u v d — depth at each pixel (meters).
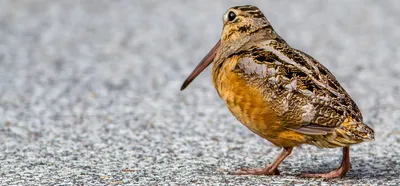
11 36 25.33
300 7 30.58
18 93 17.94
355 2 31.36
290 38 25.34
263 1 31.72
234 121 15.41
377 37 25.27
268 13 29.47
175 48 24.00
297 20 28.22
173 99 17.58
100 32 26.33
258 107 10.74
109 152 12.91
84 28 26.89
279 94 10.58
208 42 24.84
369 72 20.45
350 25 27.28
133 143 13.58
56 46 24.09
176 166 11.96
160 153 12.86
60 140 13.77
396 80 19.44
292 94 10.51
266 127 10.81
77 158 12.47
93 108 16.59
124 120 15.46
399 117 15.62
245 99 10.84
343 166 11.08
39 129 14.59
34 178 11.19
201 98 17.70
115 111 16.31
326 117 10.27
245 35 11.85
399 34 25.67
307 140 10.67
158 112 16.23
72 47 24.00
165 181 10.98
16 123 15.06
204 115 15.96
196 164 12.12
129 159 12.42
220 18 28.58
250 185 10.73
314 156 12.69
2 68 20.81
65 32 26.19
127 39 25.27
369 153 12.80
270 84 10.65
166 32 26.34
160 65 21.62
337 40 24.94
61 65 21.47
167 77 20.09
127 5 31.16
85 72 20.61
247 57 10.98
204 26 27.30
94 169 11.74
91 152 12.90
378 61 21.86
